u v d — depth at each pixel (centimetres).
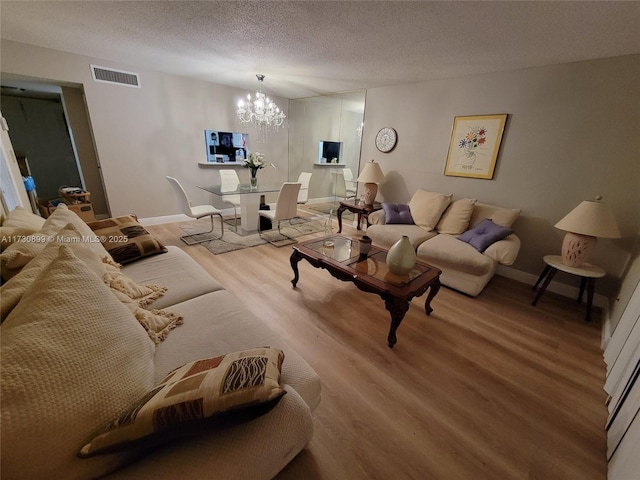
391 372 171
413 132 384
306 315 226
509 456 126
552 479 118
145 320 121
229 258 335
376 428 135
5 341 64
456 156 345
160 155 430
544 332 218
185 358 112
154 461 69
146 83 393
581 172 263
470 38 223
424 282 200
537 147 285
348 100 485
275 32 238
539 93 276
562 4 166
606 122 245
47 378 62
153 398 69
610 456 125
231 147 504
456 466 121
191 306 148
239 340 124
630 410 123
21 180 295
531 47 230
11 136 511
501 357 189
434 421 141
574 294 277
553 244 288
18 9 215
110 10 212
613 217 221
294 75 380
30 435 57
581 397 159
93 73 350
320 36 240
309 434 90
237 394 67
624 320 178
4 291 92
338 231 457
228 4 195
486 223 290
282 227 470
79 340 73
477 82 316
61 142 554
